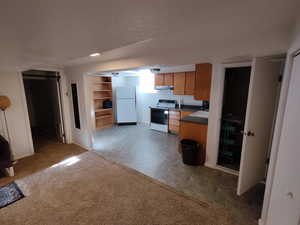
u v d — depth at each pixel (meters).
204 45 1.91
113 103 6.30
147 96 6.13
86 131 3.72
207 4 0.81
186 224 1.71
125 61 2.65
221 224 1.70
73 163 3.07
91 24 0.99
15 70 3.12
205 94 2.79
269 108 2.09
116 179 2.53
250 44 1.64
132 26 1.04
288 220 1.05
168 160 3.20
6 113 3.09
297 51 1.18
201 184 2.40
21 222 1.74
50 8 0.74
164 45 1.93
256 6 0.92
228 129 2.88
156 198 2.10
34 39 1.26
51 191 2.24
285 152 1.21
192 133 3.10
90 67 3.24
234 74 3.10
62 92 3.91
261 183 2.41
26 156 3.39
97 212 1.87
